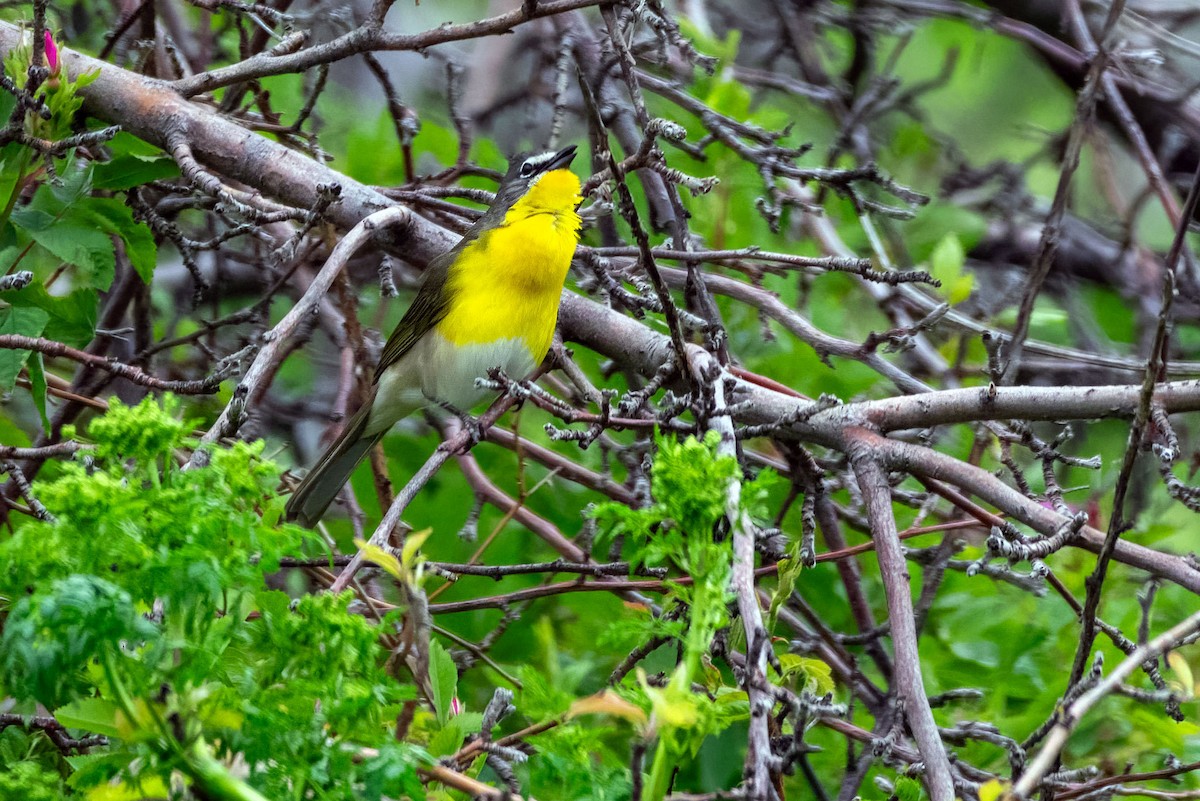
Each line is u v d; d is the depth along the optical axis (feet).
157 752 14.34
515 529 37.96
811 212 33.42
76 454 17.93
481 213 35.40
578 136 49.90
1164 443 24.16
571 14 40.50
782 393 30.48
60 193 29.32
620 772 17.04
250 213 27.76
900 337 30.60
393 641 27.50
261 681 15.17
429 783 17.88
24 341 25.67
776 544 27.86
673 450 16.92
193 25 49.65
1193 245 53.57
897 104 50.47
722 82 41.70
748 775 16.60
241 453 15.37
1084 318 48.65
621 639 17.62
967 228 46.14
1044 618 32.96
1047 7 50.57
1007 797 16.58
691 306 32.37
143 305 38.17
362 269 44.27
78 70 33.04
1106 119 50.62
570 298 34.32
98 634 13.26
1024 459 43.96
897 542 24.75
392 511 24.11
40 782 15.71
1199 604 34.09
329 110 48.42
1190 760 28.58
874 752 22.67
